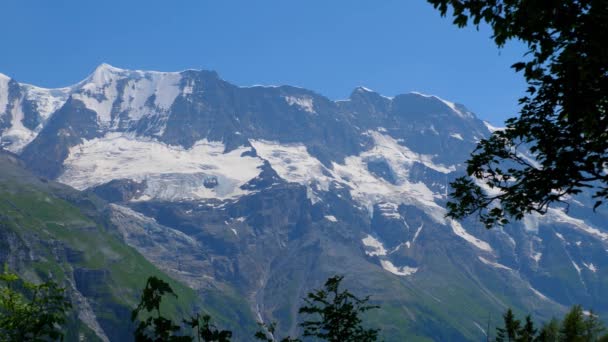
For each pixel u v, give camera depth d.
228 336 16.11
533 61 24.45
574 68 23.33
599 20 22.02
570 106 24.33
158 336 15.77
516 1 23.41
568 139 25.61
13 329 19.95
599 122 24.22
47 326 20.58
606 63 22.38
